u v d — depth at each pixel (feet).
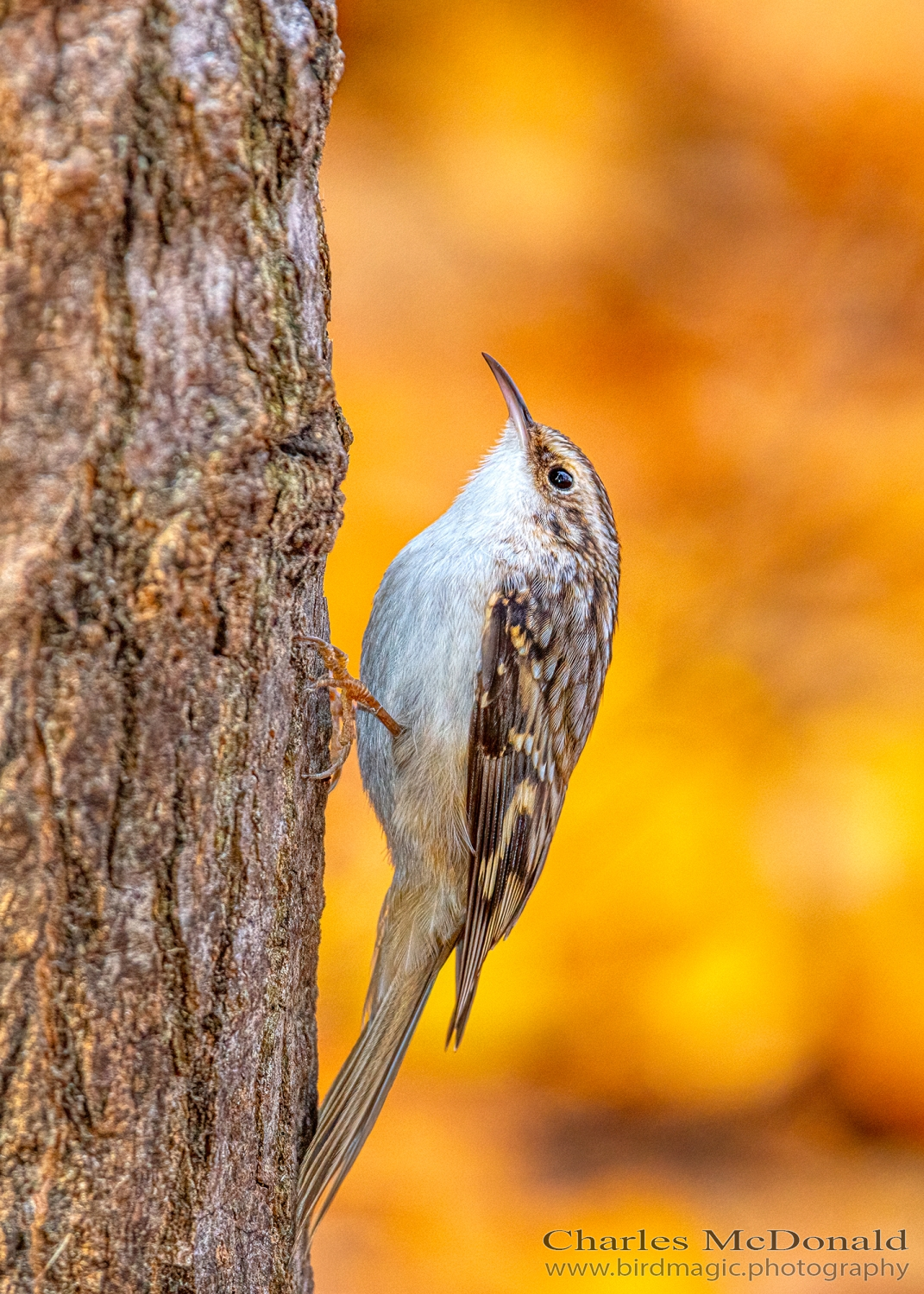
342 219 39.75
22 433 11.25
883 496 39.29
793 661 37.65
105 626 11.80
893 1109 34.01
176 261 11.78
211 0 11.64
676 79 42.45
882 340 41.24
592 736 36.99
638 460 40.22
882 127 41.68
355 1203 31.76
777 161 42.75
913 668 37.11
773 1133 34.19
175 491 11.97
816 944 35.22
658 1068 34.94
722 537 39.50
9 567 11.30
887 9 41.45
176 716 12.42
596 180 41.47
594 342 40.60
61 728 11.69
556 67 41.96
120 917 12.31
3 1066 12.00
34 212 10.89
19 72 10.68
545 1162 33.19
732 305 41.60
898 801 35.53
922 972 34.24
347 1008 33.73
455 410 38.40
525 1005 35.24
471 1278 29.94
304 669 14.52
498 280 40.11
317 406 13.20
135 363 11.64
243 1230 14.30
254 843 13.60
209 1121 13.47
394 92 41.45
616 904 35.65
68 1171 12.44
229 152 11.85
